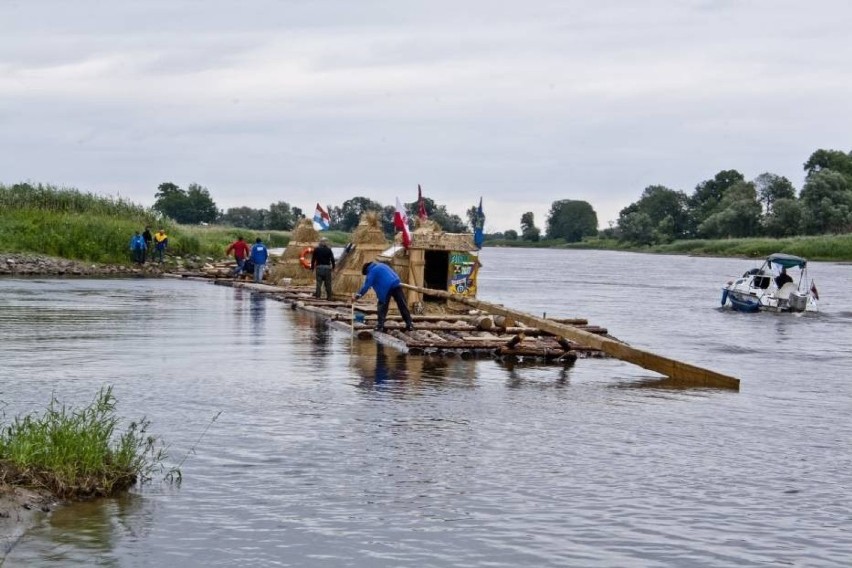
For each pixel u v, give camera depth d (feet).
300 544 33.24
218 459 43.37
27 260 185.47
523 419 53.78
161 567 30.81
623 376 71.31
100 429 40.70
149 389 59.47
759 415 57.52
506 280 245.04
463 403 57.88
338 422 51.37
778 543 34.60
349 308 115.44
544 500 38.73
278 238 403.95
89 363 69.46
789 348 98.78
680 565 32.35
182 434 47.75
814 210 525.34
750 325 128.16
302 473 41.47
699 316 141.38
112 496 37.68
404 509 37.14
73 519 34.78
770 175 628.69
